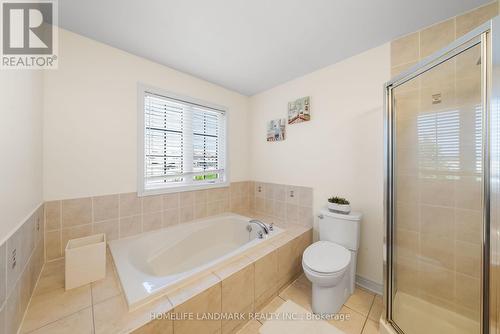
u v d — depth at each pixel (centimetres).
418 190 140
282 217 247
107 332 84
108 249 157
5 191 76
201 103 232
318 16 134
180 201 215
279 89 249
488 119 86
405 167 140
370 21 139
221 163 265
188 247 204
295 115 228
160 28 145
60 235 146
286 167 242
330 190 202
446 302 129
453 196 126
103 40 160
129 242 168
